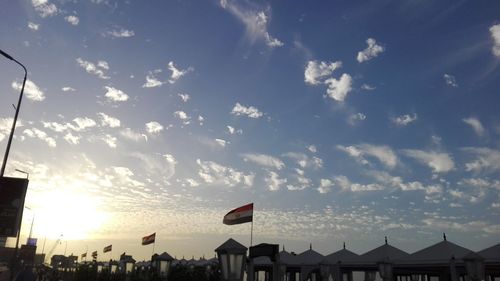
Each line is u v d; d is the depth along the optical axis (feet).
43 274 166.50
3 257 250.57
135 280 94.84
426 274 115.24
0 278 124.57
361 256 100.83
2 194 59.67
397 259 91.35
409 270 104.68
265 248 44.01
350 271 120.26
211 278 84.74
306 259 114.11
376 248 100.99
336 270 102.53
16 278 68.54
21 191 60.49
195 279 84.02
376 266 96.07
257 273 126.21
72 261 311.27
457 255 82.12
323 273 99.76
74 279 145.59
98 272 134.51
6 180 60.39
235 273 37.11
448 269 97.96
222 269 37.58
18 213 59.47
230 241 38.60
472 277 67.46
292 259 116.57
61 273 217.77
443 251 84.79
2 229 58.34
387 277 85.10
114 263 124.16
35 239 259.80
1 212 59.00
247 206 51.29
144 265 155.33
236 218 52.11
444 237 89.30
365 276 126.31
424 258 85.46
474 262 67.56
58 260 315.78
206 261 153.99
